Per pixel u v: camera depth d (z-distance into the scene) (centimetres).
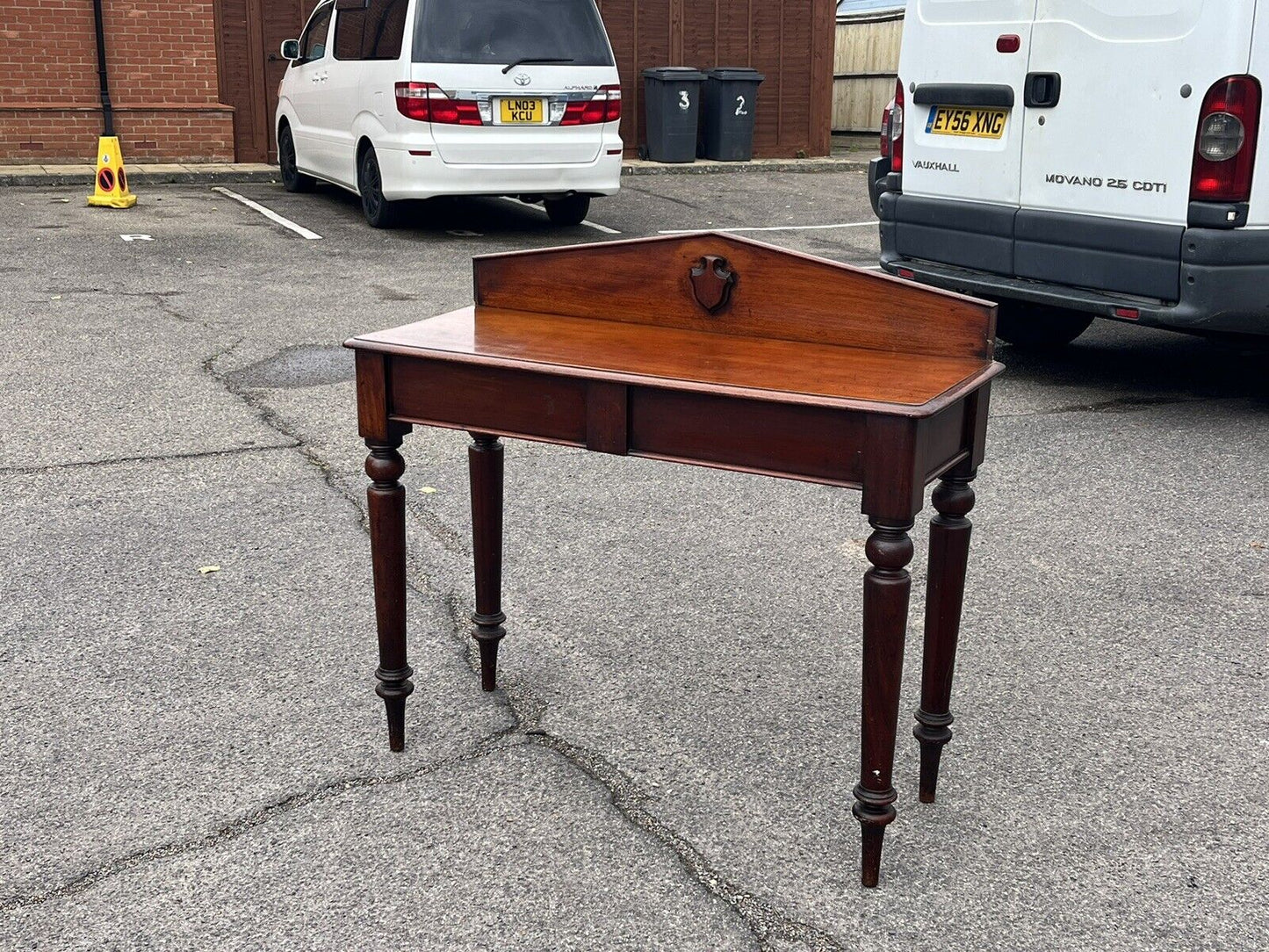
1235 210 496
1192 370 649
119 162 1141
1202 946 225
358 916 230
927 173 624
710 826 259
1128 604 371
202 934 225
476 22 957
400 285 823
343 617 354
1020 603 371
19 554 391
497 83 962
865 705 232
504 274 300
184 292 786
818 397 218
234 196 1244
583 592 375
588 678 323
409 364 265
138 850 248
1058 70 548
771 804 268
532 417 253
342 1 1076
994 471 488
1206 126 496
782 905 235
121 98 1401
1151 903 237
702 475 482
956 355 247
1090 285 549
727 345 262
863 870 239
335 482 461
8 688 311
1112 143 532
